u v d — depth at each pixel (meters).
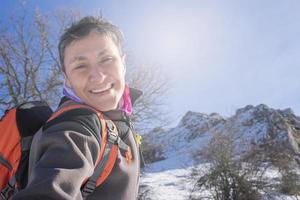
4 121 1.26
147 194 15.48
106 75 1.17
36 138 1.12
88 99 1.17
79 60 1.17
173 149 40.22
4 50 13.09
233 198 13.66
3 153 1.22
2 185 1.24
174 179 21.91
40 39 13.52
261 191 13.68
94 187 1.04
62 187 0.87
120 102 1.37
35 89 13.26
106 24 1.23
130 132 1.33
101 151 1.07
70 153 0.95
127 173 1.16
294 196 13.60
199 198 14.27
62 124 1.01
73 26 1.21
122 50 1.30
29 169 1.12
